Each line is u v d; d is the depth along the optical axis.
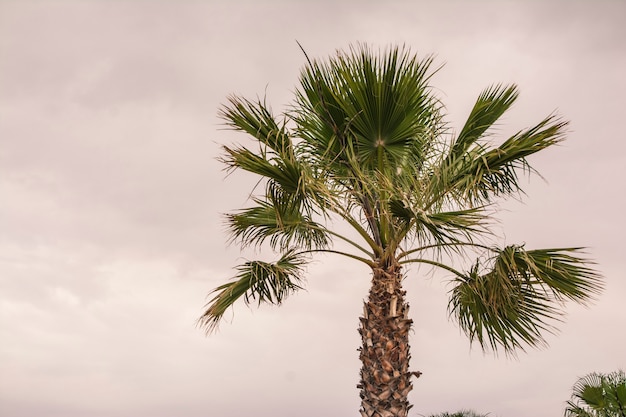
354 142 6.72
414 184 6.16
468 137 7.11
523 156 6.20
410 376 6.78
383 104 6.22
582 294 6.27
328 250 7.41
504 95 7.15
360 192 6.58
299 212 7.70
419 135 6.85
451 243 6.61
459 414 7.95
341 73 6.21
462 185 6.43
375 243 7.06
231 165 6.12
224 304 7.58
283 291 7.77
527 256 6.19
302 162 6.61
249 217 7.86
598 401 6.07
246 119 6.63
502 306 6.54
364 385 6.75
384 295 6.88
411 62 6.12
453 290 7.06
